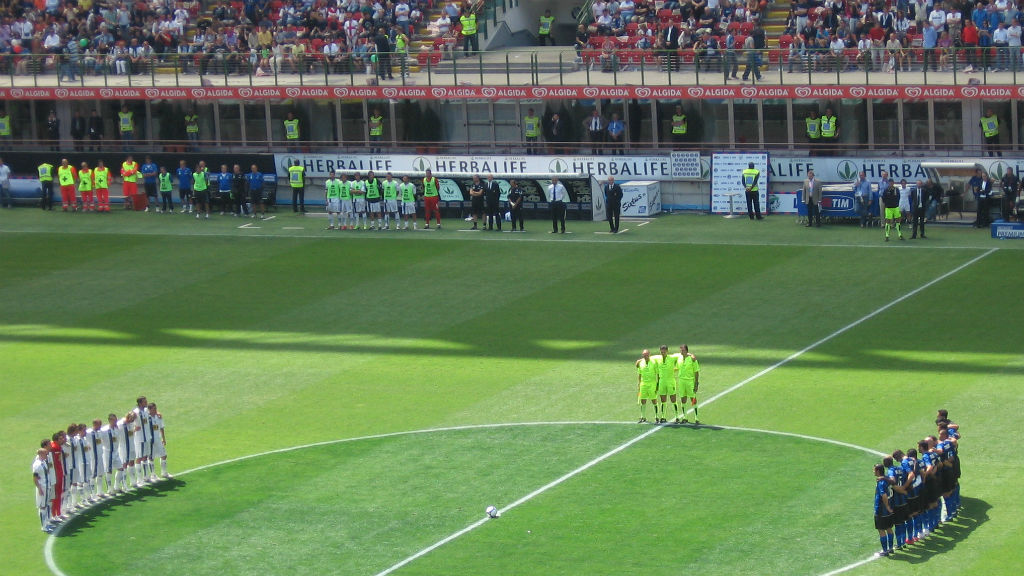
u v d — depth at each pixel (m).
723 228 74.62
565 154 82.31
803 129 79.81
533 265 68.06
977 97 73.94
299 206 83.81
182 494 43.03
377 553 38.16
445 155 82.94
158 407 51.09
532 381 52.03
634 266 67.06
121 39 94.38
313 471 44.41
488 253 70.88
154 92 87.06
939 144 77.50
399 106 86.31
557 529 39.12
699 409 48.50
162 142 89.38
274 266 70.00
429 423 48.31
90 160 88.81
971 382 49.50
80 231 79.38
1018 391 48.34
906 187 71.56
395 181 77.06
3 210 85.94
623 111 82.56
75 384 53.81
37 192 86.75
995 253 66.25
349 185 77.31
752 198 76.25
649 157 79.88
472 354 55.47
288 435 47.81
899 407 47.53
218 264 70.75
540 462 44.31
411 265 69.06
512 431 47.19
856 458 43.31
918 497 37.03
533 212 79.38
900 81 76.56
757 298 60.88
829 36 82.06
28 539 40.25
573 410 48.97
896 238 70.31
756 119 80.56
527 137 84.00
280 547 38.81
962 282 61.69
